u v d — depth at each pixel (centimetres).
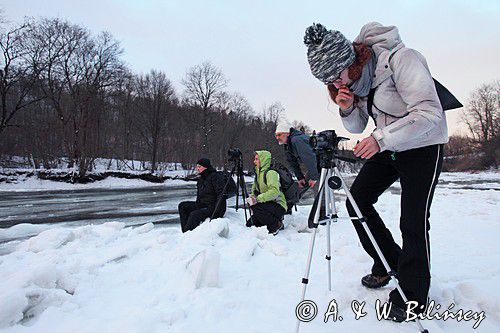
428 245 216
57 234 400
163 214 878
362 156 199
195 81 4209
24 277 242
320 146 224
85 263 311
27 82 2820
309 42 219
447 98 215
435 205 734
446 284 272
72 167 2850
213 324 208
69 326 202
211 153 4225
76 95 2975
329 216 231
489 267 308
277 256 355
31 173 2325
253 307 232
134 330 195
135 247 362
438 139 216
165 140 3709
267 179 482
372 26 223
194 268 271
